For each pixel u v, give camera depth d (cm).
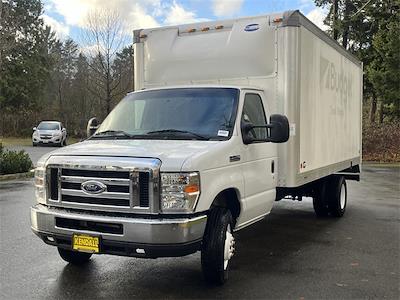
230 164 551
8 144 3478
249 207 596
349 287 548
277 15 699
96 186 492
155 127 601
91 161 496
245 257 676
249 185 595
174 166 479
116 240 480
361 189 1469
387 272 605
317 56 807
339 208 977
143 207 479
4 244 727
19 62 4909
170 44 774
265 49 704
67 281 565
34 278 573
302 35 722
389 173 1977
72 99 4994
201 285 553
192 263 645
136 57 802
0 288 538
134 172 478
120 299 508
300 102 714
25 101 5034
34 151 2686
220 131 571
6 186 1398
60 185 514
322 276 588
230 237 559
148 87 788
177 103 623
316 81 805
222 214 543
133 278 579
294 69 694
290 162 693
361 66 1178
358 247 735
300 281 568
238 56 718
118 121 636
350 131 1070
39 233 528
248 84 715
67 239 507
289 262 650
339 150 975
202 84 680
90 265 631
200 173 492
